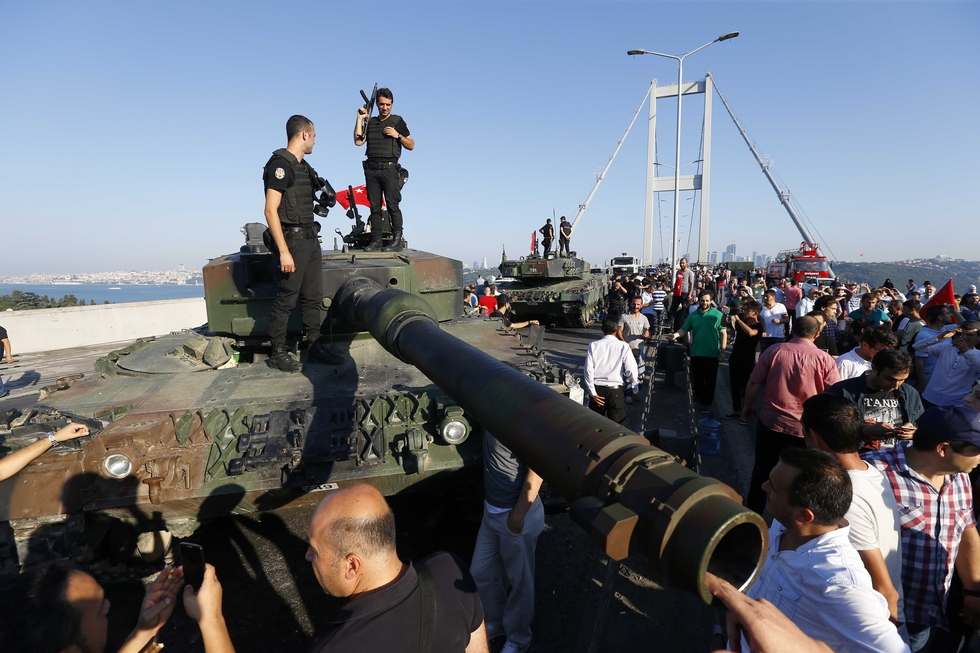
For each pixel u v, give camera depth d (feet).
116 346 60.49
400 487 17.01
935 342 25.21
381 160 29.32
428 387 18.92
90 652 6.21
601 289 90.94
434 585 7.66
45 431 14.46
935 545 11.12
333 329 23.63
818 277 102.68
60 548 14.65
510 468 13.60
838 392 17.33
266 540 20.75
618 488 5.48
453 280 27.04
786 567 8.59
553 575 18.81
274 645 15.37
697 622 16.24
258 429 16.44
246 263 22.77
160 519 15.83
